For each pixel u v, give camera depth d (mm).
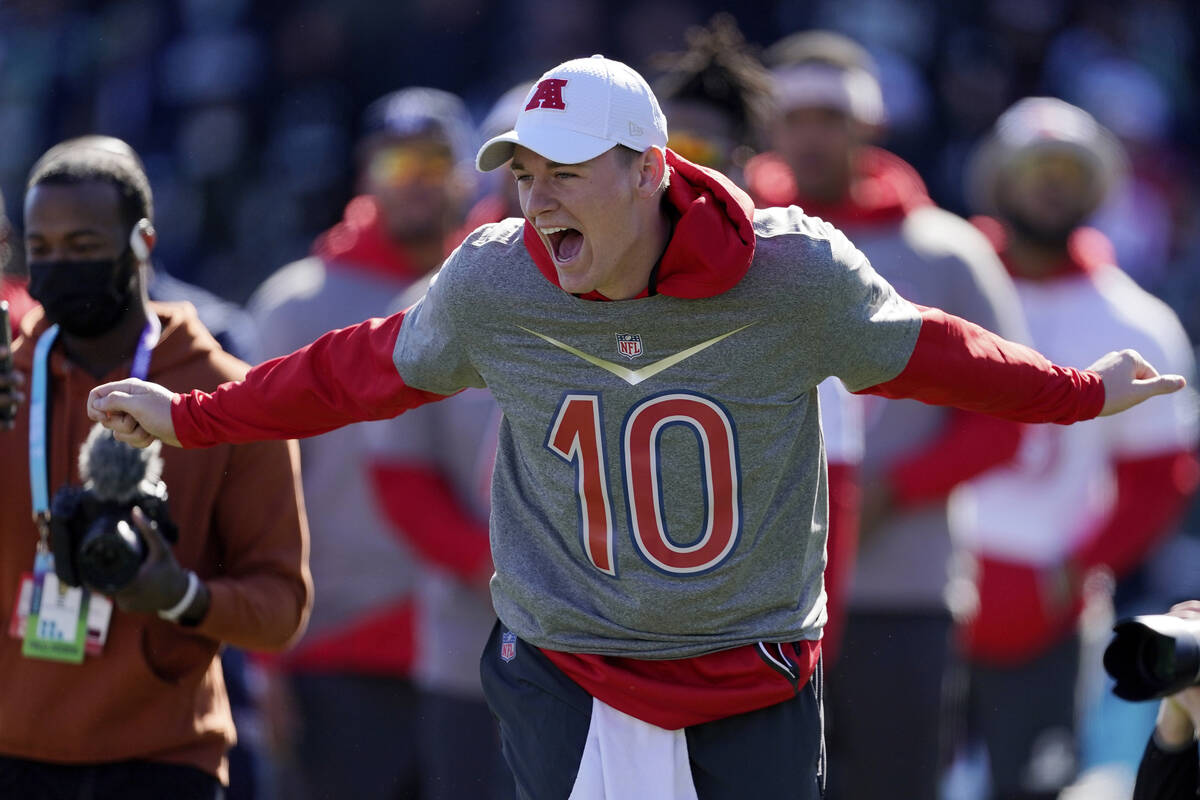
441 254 23719
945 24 45375
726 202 12375
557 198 12156
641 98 12305
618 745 13383
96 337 15812
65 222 15297
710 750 13492
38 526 15562
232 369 16094
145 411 13508
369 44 46938
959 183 43781
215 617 15320
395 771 22562
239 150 47188
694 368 12625
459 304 12914
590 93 12125
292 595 15961
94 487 14828
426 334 13156
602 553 13078
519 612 13758
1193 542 32125
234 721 19219
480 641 21031
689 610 13102
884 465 21594
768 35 44906
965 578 24141
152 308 16219
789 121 22141
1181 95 46125
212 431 13562
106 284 15469
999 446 21750
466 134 24406
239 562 15984
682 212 12367
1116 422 24875
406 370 13258
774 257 12438
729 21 19938
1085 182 25297
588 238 12234
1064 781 24875
